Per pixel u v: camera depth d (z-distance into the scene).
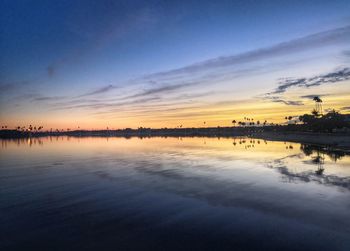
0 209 16.98
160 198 19.22
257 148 67.44
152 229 13.38
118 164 38.94
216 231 13.01
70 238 12.44
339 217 14.67
